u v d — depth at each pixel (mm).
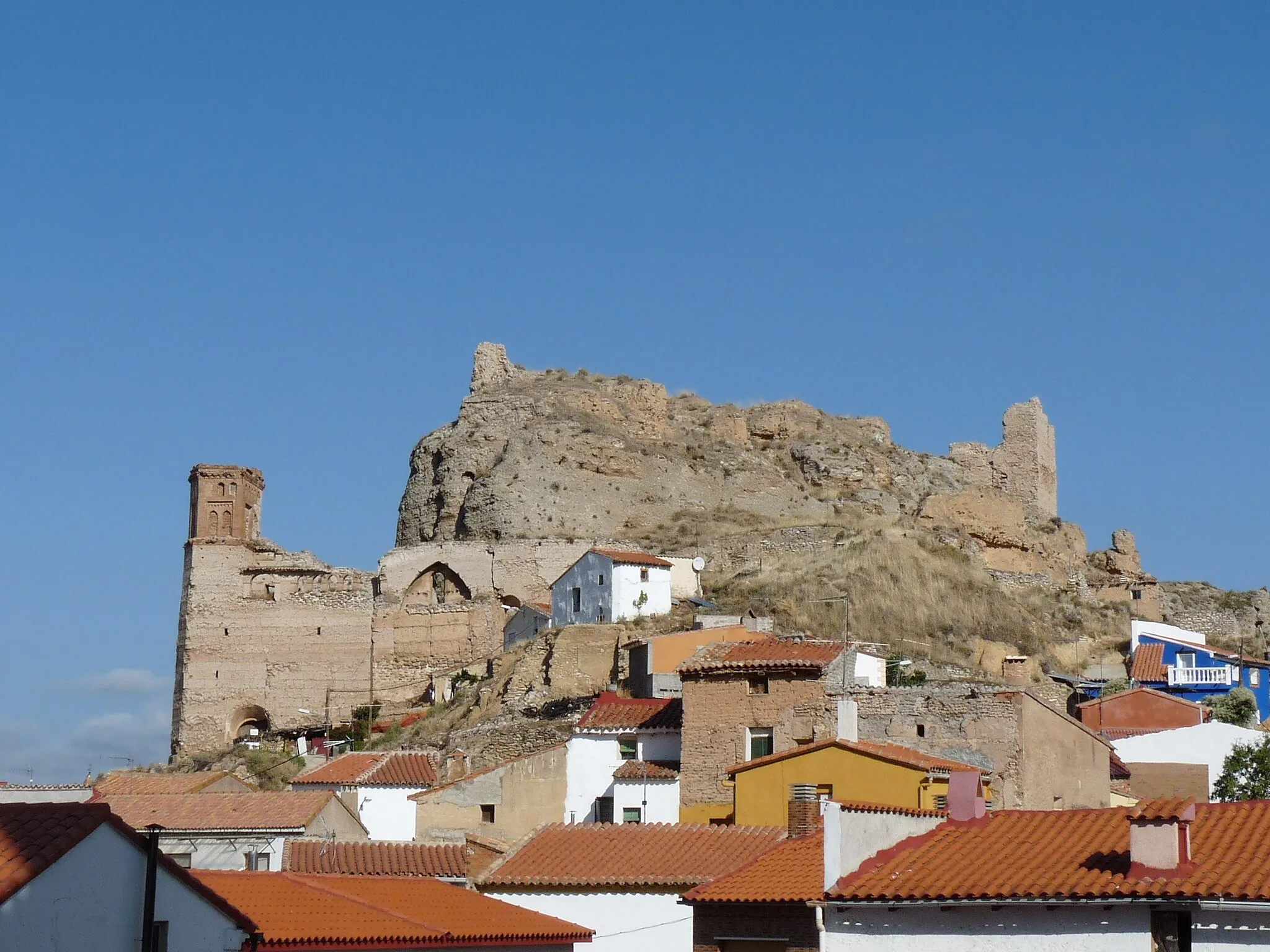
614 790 68750
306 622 119188
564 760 73188
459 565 119188
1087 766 67062
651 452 132500
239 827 65562
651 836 58312
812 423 149250
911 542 119188
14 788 70125
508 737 86125
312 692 118062
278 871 55188
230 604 120188
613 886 55031
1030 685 95625
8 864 36062
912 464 149375
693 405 149375
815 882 45406
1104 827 41094
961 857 40656
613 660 96812
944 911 38719
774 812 59531
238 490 123500
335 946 46094
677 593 110750
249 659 119250
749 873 46781
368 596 119312
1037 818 42438
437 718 101562
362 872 59656
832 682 66562
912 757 59250
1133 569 153750
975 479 154250
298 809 67500
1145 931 36438
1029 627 111500
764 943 44844
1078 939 37156
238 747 111375
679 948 53969
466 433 131875
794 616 103125
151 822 66188
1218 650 109875
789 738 65688
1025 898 37562
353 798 75188
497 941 50062
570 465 127375
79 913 36875
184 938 38875
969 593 113312
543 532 123062
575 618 105562
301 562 121000
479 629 115812
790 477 139250
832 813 40688
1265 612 137125
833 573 111375
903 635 104938
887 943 39125
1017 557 134625
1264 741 73812
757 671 66750
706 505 131000
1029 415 160125
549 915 54125
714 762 66812
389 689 117188
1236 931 35719
